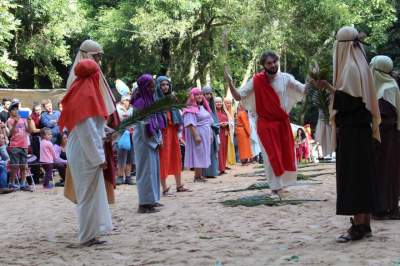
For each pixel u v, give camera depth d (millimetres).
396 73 8328
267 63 9828
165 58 30781
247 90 9992
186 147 14008
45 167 14633
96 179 6832
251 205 9234
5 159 13992
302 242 6422
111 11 28000
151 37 26891
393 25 31922
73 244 7023
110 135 7172
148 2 27078
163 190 11461
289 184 10078
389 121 7609
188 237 7094
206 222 8055
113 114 7523
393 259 5367
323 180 12367
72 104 6770
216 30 30469
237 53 32688
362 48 6344
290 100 9992
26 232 8227
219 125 15773
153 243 6840
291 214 8305
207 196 10844
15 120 14172
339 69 6270
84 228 6871
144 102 9406
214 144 15133
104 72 31094
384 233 6613
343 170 6168
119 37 28031
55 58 29656
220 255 5988
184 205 9773
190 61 30359
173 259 5926
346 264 5285
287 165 10008
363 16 29531
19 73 31844
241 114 19359
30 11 26719
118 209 9781
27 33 27875
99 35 28453
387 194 7598
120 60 30422
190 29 28891
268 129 9953
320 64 6602
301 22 28156
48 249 6816
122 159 14211
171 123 11609
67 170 7215
